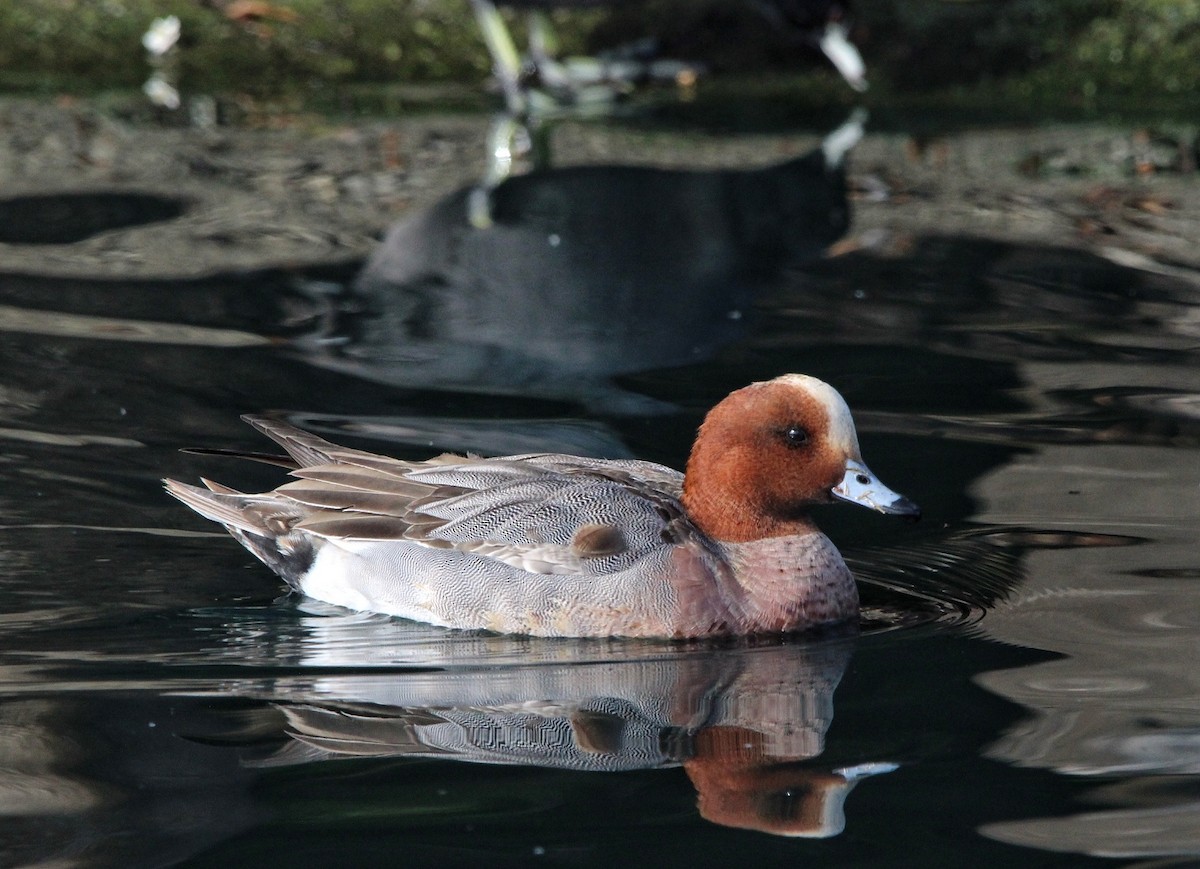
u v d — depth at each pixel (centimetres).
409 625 934
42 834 662
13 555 993
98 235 1622
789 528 948
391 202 1758
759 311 1441
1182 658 839
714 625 913
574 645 901
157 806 686
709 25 2420
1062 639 873
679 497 982
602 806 688
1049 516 1047
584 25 2425
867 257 1590
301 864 639
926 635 898
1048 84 2270
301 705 800
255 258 1564
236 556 1019
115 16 2362
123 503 1071
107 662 855
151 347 1326
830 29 2342
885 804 689
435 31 2398
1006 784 704
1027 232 1669
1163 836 657
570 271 1538
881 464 1130
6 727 766
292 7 2417
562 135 2044
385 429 1174
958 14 2388
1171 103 2194
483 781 711
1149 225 1689
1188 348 1345
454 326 1395
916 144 2017
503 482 967
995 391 1258
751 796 694
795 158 1947
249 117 2095
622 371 1297
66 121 2027
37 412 1195
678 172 1888
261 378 1270
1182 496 1066
